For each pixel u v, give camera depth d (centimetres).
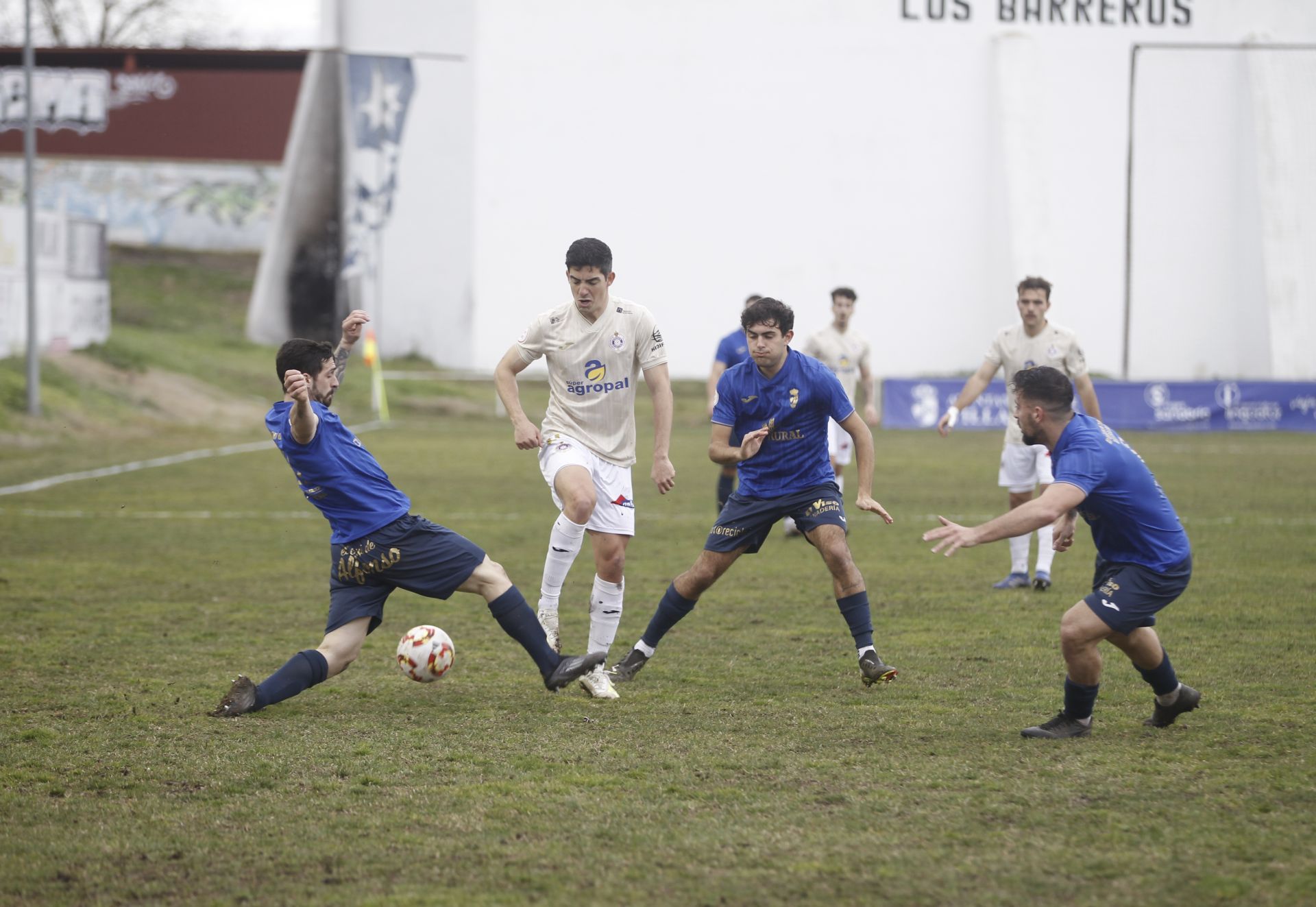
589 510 1648
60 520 3359
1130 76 9662
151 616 2150
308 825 1130
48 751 1355
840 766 1304
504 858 1048
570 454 1680
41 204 9262
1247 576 2552
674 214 9525
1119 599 1362
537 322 1702
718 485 3231
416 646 1545
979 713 1526
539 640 1553
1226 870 1009
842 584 1673
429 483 4381
